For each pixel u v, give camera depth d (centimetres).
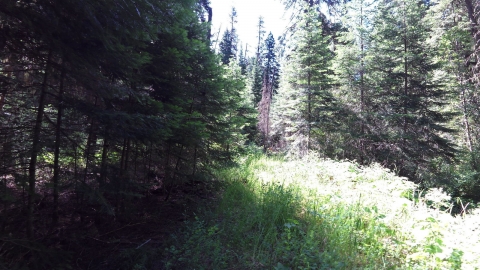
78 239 445
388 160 1193
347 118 1325
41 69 389
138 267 402
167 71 614
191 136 600
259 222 507
